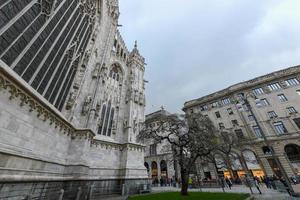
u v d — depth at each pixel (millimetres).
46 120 11828
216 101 54219
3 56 8094
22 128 9281
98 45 25141
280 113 41531
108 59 27641
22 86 8953
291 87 42656
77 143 16156
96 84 21656
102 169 19781
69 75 17094
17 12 9031
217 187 30750
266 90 45719
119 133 25344
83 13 20234
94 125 19453
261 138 40531
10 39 8570
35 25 10680
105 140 21859
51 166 12453
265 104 44406
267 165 37344
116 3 34906
